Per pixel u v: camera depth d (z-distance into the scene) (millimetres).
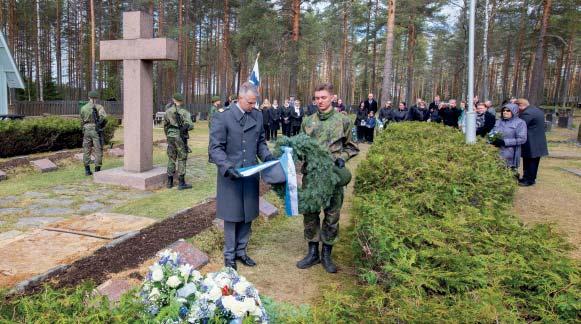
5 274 3416
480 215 3105
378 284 2447
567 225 5594
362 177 4277
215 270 3916
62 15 36062
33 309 1894
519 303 2047
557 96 46562
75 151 11016
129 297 2049
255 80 4770
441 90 72188
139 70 7508
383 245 2535
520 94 45656
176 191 7188
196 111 33562
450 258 2318
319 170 3574
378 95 60219
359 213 3436
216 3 29078
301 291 3531
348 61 47312
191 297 2084
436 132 8211
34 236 4379
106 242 4223
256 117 3875
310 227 3986
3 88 16906
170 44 7324
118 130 18328
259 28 21859
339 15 35250
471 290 2137
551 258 2385
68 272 3471
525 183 8312
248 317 1982
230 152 3740
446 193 3688
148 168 7961
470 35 8531
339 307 2076
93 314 1831
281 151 3664
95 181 7773
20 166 8625
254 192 3863
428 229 2779
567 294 2012
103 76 39188
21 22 32719
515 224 2951
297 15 21375
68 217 5602
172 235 4406
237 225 4031
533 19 28359
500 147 7582
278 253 4402
